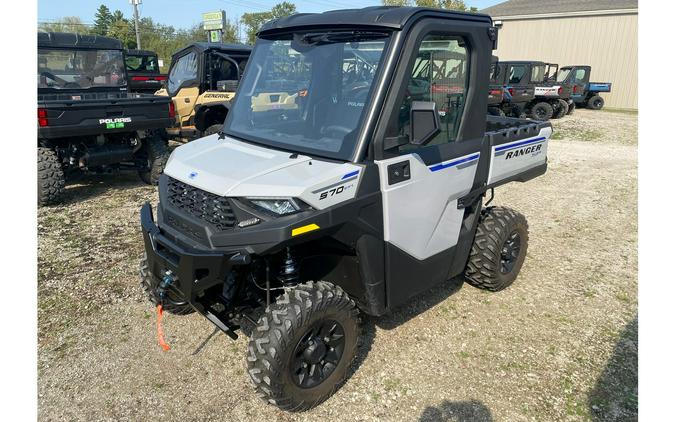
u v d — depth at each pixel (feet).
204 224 8.53
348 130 8.84
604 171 30.17
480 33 10.41
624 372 10.48
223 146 10.16
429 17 9.21
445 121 10.37
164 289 9.18
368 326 11.96
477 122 11.09
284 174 8.38
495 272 12.98
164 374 10.18
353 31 9.23
